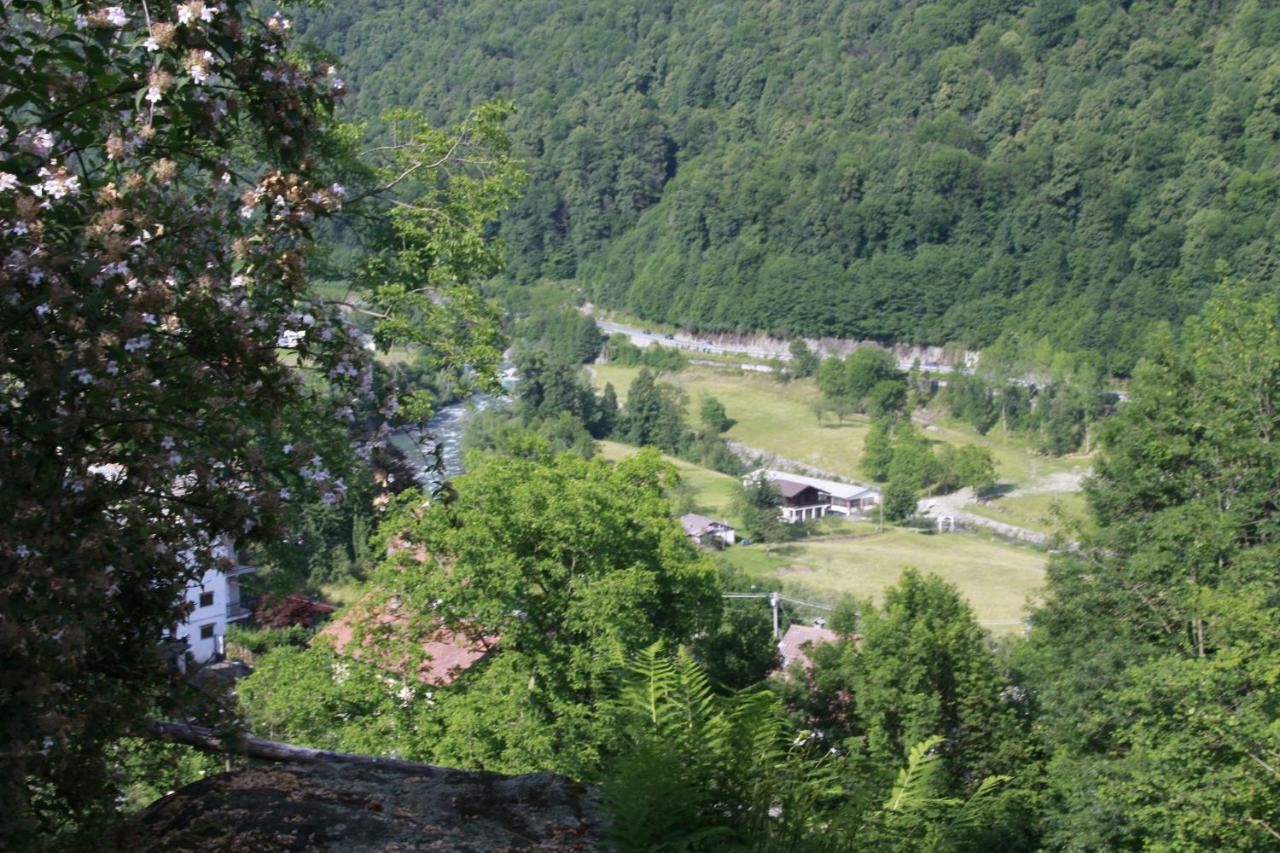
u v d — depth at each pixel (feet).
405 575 55.88
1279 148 417.69
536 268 562.66
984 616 207.10
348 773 15.03
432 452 15.64
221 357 13.71
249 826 13.03
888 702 64.23
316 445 14.46
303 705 55.31
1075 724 61.11
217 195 15.11
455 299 48.83
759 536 266.57
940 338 435.94
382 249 51.75
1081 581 67.21
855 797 13.33
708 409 370.94
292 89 14.98
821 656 73.26
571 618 54.34
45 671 11.09
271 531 13.71
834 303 455.22
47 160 13.52
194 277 13.76
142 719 12.95
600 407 353.10
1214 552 58.54
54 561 11.57
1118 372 372.99
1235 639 45.11
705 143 592.60
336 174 47.42
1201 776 42.24
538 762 49.60
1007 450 338.34
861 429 365.81
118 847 12.39
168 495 13.43
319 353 14.62
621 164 563.89
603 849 13.04
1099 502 70.79
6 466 11.87
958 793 49.03
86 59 13.70
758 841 12.69
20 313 12.22
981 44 567.18
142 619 13.47
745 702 14.21
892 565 244.01
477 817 13.85
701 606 63.16
